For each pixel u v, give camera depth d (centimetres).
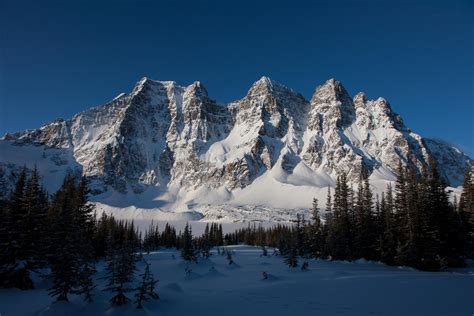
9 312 2575
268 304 2795
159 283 4403
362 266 6322
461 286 3359
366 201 7812
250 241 18900
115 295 2641
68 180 7781
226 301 2956
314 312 2469
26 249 3997
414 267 5844
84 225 6369
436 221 6300
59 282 2597
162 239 16012
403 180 6862
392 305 2572
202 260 6681
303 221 10556
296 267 5894
